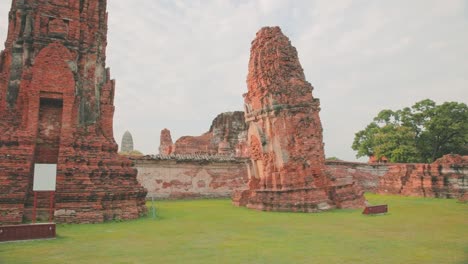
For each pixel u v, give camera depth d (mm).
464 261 9383
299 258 9625
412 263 9156
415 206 26609
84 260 9164
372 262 9234
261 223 16875
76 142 17734
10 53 18641
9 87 17734
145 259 9367
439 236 13266
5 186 15398
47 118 18438
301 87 25500
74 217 15836
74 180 16562
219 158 40438
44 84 17750
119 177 18312
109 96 21078
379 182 46688
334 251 10547
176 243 11664
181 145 61688
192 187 38875
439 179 37906
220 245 11383
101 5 21797
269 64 26016
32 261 8953
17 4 18594
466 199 30266
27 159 16359
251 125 27625
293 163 23844
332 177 24984
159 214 21031
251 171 28438
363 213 20516
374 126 66062
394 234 13719
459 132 56156
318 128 25703
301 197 22594
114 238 12422
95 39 20125
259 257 9711
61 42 18672
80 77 19125
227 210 24000
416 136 61062
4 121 17250
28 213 15977
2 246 10758
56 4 19031
